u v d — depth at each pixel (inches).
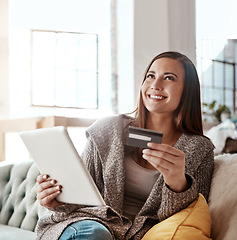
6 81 125.0
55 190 47.0
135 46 129.1
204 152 56.7
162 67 57.2
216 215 52.2
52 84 134.1
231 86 199.6
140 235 49.8
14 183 81.4
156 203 52.3
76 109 135.4
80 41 138.6
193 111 59.9
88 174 44.0
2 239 65.2
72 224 45.7
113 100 137.7
